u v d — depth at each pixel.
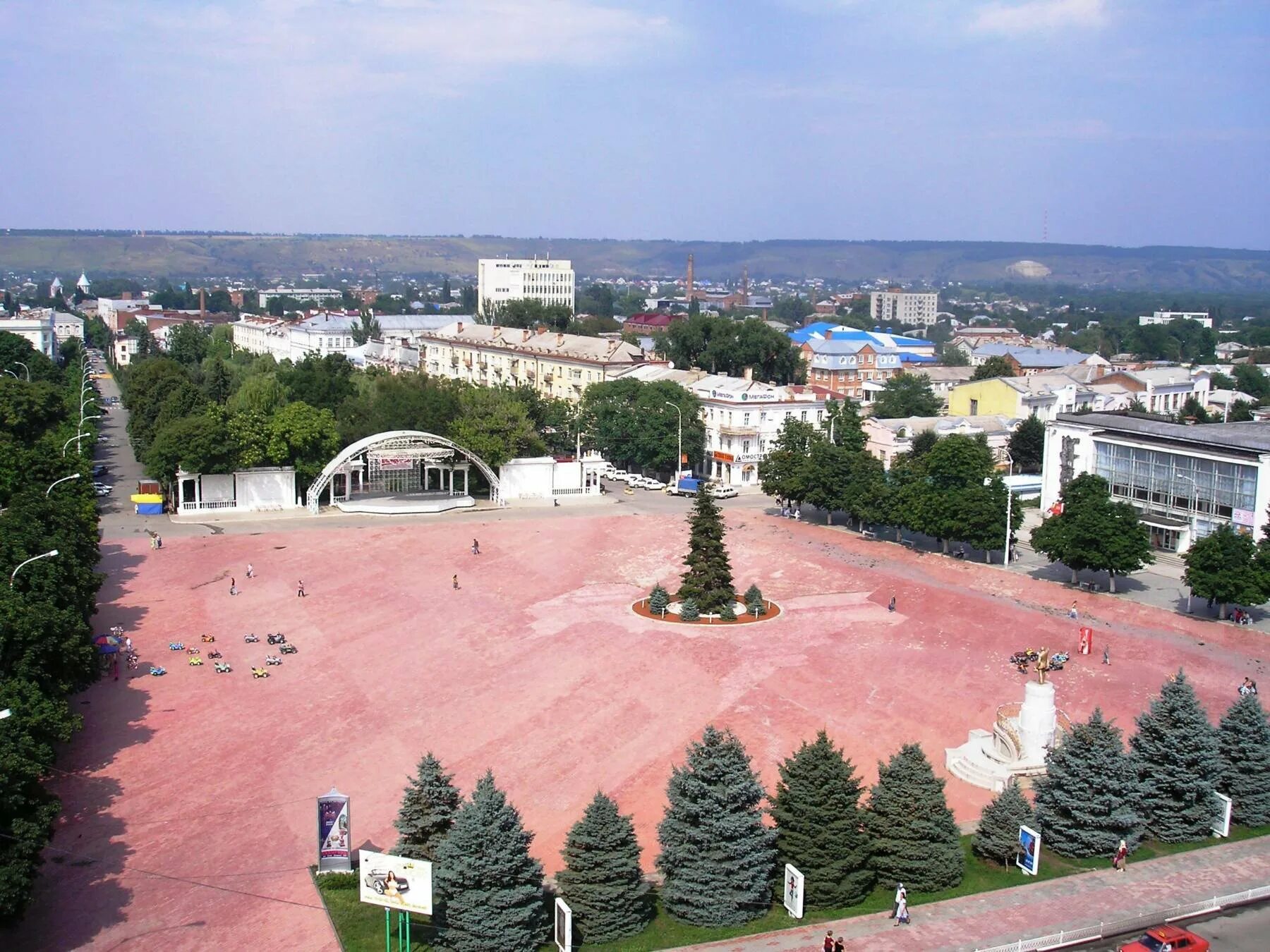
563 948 52.41
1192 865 62.44
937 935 54.25
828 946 51.16
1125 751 68.69
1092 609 115.19
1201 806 65.62
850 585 124.44
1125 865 62.28
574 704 86.38
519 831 53.44
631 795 70.81
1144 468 142.25
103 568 125.50
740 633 105.44
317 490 159.62
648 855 62.84
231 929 55.06
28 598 78.56
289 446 163.12
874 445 199.25
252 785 71.81
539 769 74.62
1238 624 109.81
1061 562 134.88
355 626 105.81
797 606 115.31
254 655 97.00
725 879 55.41
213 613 109.38
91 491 133.25
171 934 54.50
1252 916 56.78
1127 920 55.72
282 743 78.50
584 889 53.94
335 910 56.88
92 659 78.00
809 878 57.34
